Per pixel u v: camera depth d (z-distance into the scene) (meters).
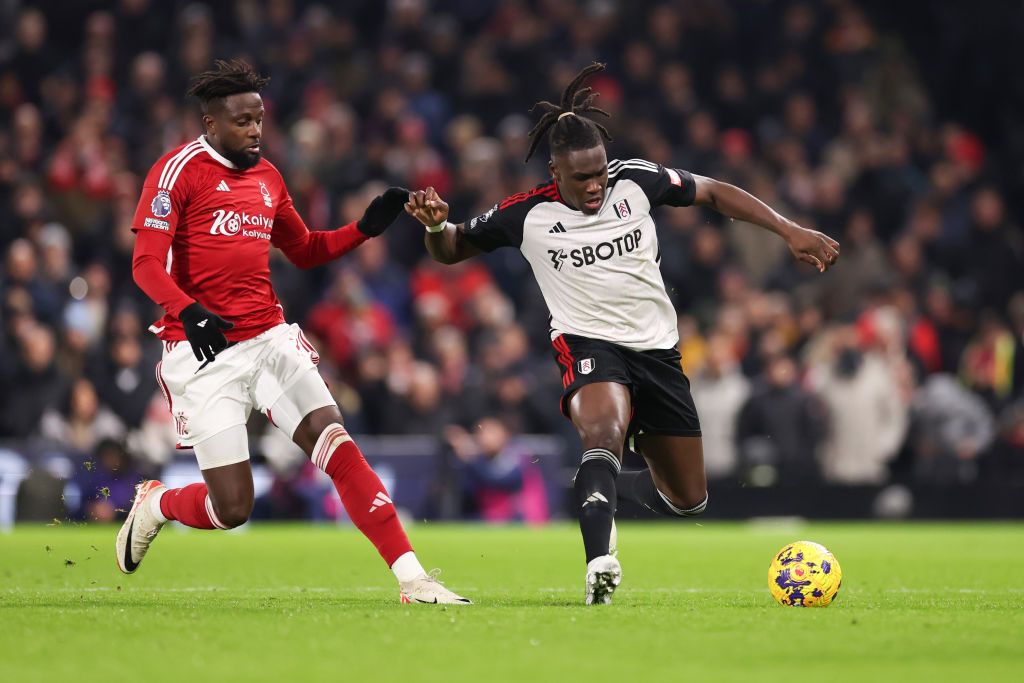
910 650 14.44
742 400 53.75
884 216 67.25
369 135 64.19
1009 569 29.83
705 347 57.91
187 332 19.20
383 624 16.42
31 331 48.00
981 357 58.16
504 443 50.78
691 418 22.22
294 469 49.84
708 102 70.56
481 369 52.06
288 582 25.19
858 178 67.62
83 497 46.78
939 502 54.56
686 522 54.16
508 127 64.19
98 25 64.56
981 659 13.85
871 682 12.45
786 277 62.25
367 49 70.88
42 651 14.12
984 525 53.62
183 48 63.22
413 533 43.56
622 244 21.34
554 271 21.56
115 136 61.47
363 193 59.56
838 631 15.95
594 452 19.95
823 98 71.44
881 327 54.75
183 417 20.88
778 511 53.53
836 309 61.72
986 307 63.34
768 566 30.69
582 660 13.62
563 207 21.44
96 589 22.84
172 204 20.16
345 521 50.34
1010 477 56.00
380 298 57.81
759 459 53.19
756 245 63.56
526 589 23.70
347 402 51.59
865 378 53.59
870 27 77.31
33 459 46.34
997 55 76.44
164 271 19.73
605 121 65.19
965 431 55.47
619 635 15.45
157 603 19.66
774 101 70.19
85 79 64.38
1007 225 68.81
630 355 21.45
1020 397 57.28
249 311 20.86
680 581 26.12
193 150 20.58
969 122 76.69
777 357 53.44
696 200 21.94
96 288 52.91
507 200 21.88
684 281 61.25
